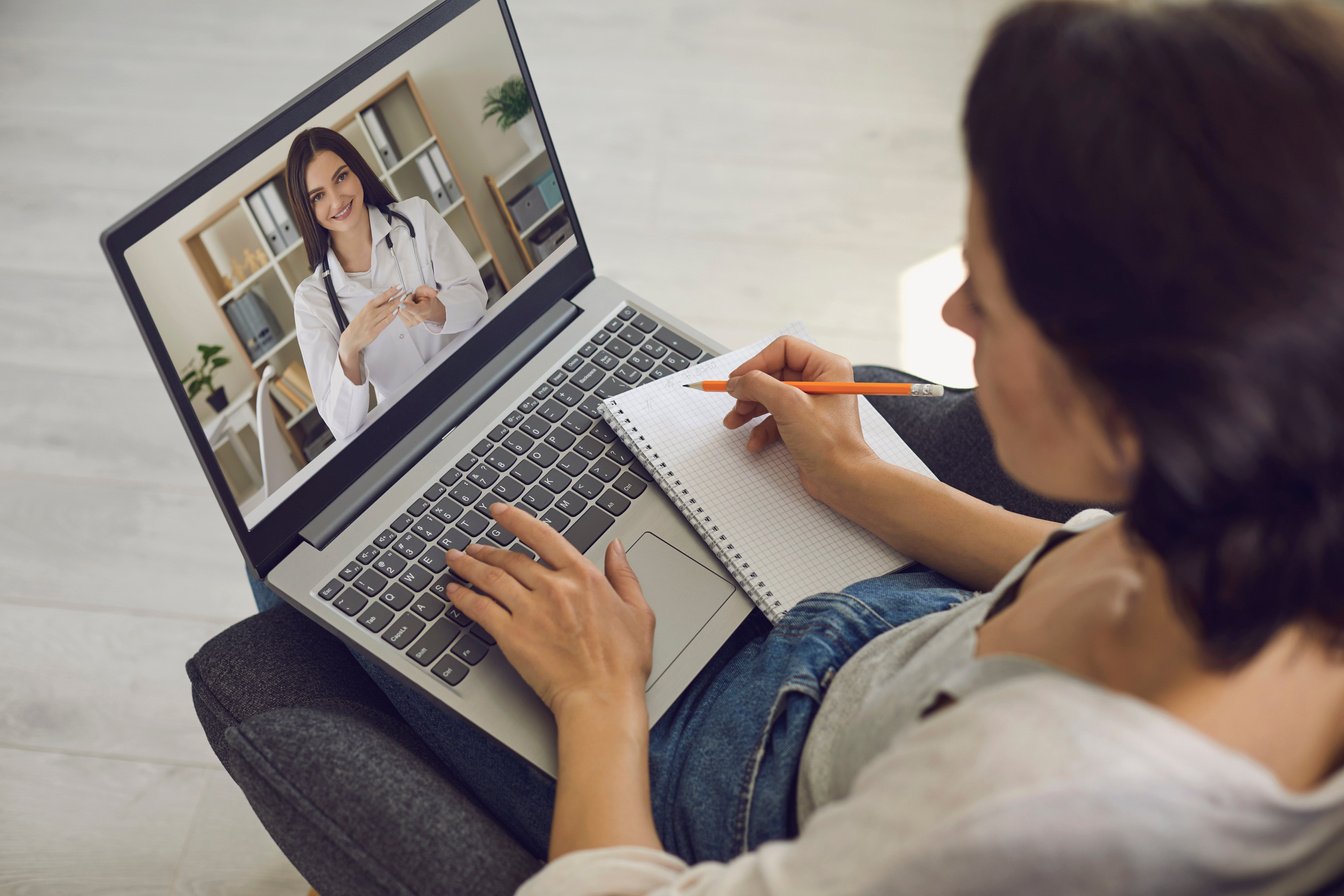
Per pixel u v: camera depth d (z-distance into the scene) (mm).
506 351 909
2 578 1405
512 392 889
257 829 1253
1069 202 336
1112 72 332
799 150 1922
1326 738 409
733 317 1711
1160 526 368
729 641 812
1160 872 359
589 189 1841
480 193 852
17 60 1947
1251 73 318
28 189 1783
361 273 786
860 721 576
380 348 813
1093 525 563
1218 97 318
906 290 1756
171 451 1534
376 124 771
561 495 837
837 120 1969
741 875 456
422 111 799
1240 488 341
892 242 1814
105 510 1474
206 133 1879
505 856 660
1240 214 313
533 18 2074
